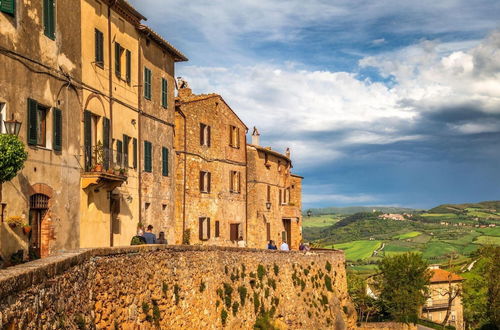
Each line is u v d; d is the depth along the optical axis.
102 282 17.31
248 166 58.66
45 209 25.09
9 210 22.02
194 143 47.22
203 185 48.84
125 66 34.72
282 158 66.62
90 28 29.78
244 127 57.41
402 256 91.06
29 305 11.12
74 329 14.31
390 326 85.06
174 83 43.66
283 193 67.12
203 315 28.20
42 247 24.91
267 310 38.38
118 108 33.50
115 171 31.41
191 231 46.56
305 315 45.25
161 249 23.45
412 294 88.31
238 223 55.56
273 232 63.19
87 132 29.00
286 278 43.19
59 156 26.11
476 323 109.75
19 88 22.75
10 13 22.11
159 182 40.41
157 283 22.75
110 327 17.67
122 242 34.06
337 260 56.12
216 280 30.84
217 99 51.25
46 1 24.92
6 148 18.89
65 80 26.75
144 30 36.81
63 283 13.70
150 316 21.34
